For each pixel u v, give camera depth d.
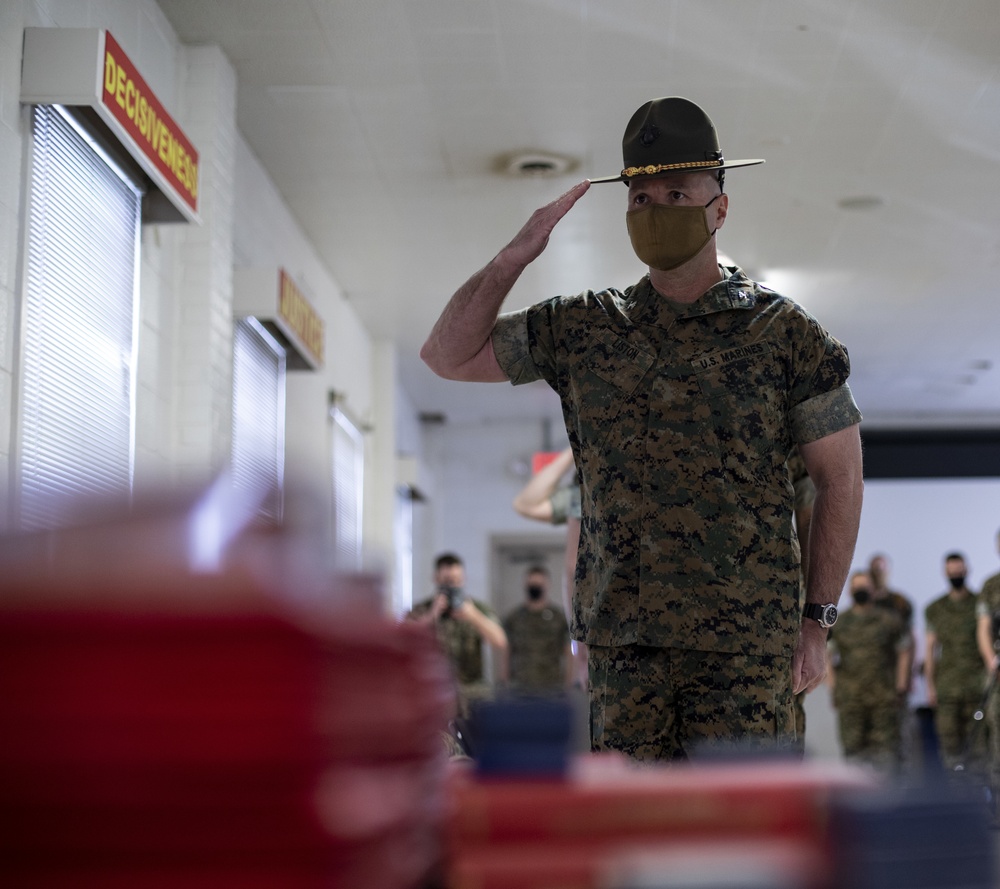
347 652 0.40
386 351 11.76
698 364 2.03
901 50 6.12
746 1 5.67
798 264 9.58
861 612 10.41
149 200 4.91
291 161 7.53
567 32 5.95
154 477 0.41
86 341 4.36
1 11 3.71
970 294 10.34
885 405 14.73
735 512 1.99
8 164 3.74
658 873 0.44
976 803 0.48
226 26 5.84
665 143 2.04
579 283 10.08
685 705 1.97
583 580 2.08
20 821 0.35
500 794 0.46
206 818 0.35
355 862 0.37
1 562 0.37
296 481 0.42
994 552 15.27
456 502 15.62
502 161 7.53
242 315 6.40
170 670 0.35
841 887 0.45
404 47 6.09
